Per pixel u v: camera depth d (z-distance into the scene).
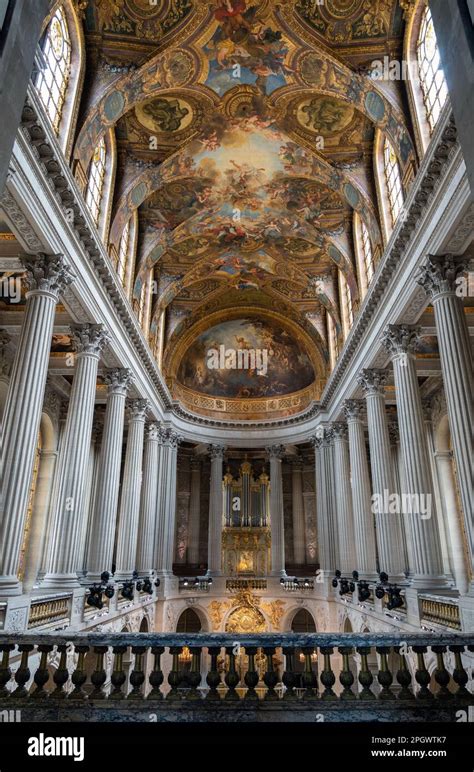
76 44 12.87
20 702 5.50
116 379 18.12
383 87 13.13
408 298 13.41
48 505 20.75
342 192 17.62
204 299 27.22
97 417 25.69
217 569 27.39
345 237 19.98
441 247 11.28
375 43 13.09
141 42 13.27
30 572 19.58
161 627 23.33
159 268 23.58
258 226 21.62
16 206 9.97
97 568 15.87
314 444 27.30
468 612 9.03
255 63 14.46
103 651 5.82
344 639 5.82
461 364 10.63
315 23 13.20
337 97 14.69
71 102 12.62
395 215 15.29
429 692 5.60
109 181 16.25
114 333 16.84
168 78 14.34
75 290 13.01
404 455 13.63
